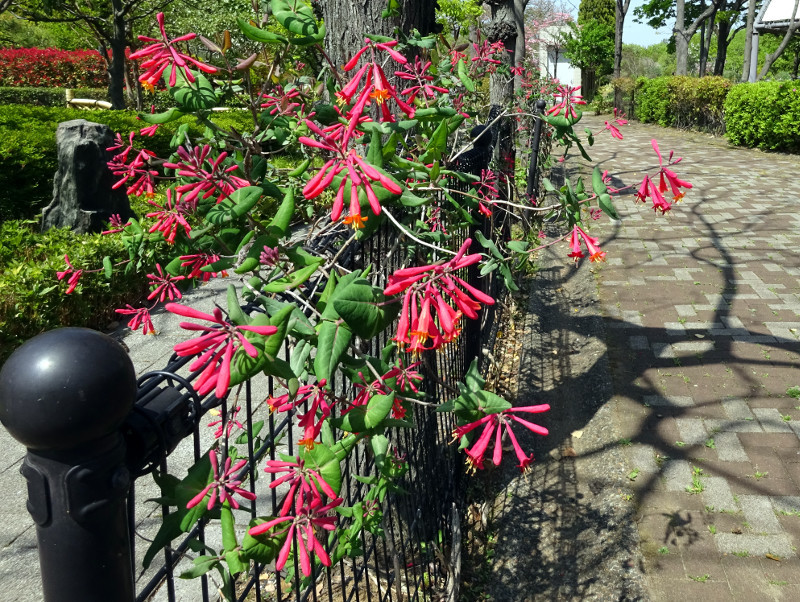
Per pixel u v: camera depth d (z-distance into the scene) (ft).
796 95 42.70
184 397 3.60
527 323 17.92
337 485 4.34
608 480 11.15
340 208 4.35
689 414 12.96
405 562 7.96
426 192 7.32
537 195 22.99
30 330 14.89
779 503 10.36
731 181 34.30
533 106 21.42
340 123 5.74
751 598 8.59
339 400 4.91
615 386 14.12
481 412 5.51
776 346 15.70
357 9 9.61
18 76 81.66
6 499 10.73
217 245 6.20
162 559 9.09
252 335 3.75
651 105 71.61
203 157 5.23
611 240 24.29
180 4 48.96
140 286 18.22
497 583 9.43
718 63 103.09
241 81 6.30
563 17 100.63
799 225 25.49
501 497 11.16
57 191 21.86
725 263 21.56
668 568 9.16
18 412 2.63
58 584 2.93
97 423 2.72
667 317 17.57
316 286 5.70
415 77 6.79
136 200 24.31
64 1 46.01
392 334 7.34
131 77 55.57
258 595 4.94
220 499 3.83
